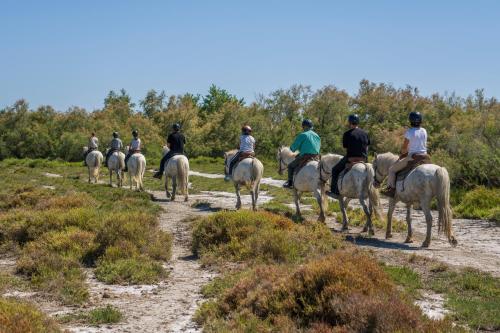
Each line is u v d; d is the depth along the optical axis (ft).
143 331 26.14
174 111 216.95
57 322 27.14
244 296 28.78
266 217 46.19
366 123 178.19
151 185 98.63
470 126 112.06
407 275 34.96
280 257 38.78
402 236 51.29
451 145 85.97
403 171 46.50
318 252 39.91
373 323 23.27
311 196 82.79
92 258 40.86
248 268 36.19
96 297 31.99
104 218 48.70
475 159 79.00
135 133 88.17
